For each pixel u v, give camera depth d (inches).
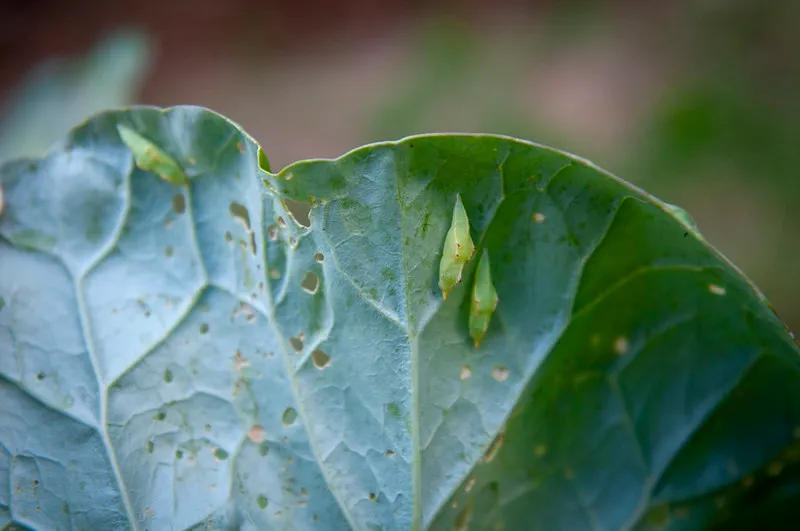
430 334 10.4
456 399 10.5
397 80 28.6
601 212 10.2
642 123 24.0
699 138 22.8
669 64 25.1
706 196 22.1
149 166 10.8
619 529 10.5
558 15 28.2
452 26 29.3
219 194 10.8
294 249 10.5
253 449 10.8
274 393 10.7
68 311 11.1
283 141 28.6
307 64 30.8
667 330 10.4
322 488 10.6
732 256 21.2
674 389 10.5
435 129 26.6
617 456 10.5
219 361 10.8
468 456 10.5
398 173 10.2
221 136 10.6
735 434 10.4
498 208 10.3
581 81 26.1
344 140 27.8
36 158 11.3
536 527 10.5
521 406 10.5
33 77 19.7
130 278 11.1
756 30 24.2
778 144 22.1
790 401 10.3
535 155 10.1
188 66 31.9
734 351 10.4
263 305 10.7
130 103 18.6
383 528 10.5
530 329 10.4
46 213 11.3
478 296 10.3
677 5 26.0
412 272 10.3
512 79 26.8
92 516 10.8
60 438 10.9
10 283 11.2
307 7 32.1
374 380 10.5
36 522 10.8
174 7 32.4
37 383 11.0
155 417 10.9
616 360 10.5
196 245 10.9
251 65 31.4
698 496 10.5
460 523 10.5
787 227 20.9
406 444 10.5
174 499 10.8
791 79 22.9
